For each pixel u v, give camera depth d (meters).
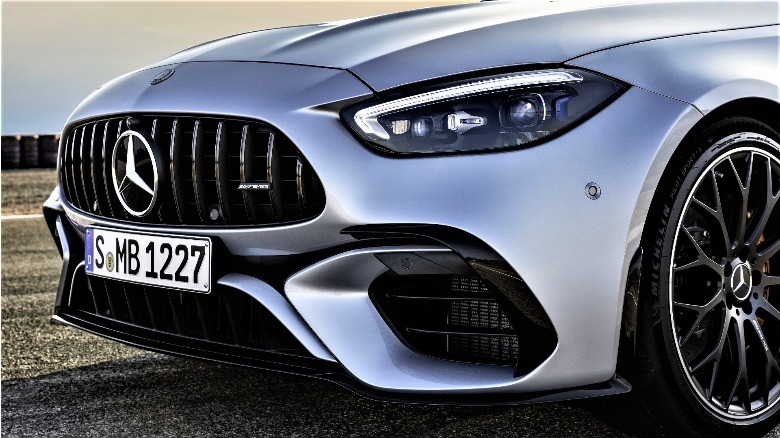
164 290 2.25
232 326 2.12
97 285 2.45
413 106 1.93
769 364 2.21
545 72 1.93
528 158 1.87
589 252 1.88
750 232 2.22
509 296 1.86
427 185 1.88
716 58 2.12
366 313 1.98
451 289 2.03
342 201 1.92
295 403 2.45
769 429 2.22
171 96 2.20
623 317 1.94
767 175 2.22
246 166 2.06
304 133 1.97
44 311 3.75
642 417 2.06
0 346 3.15
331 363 2.02
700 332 2.16
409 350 2.01
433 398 1.94
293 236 2.00
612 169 1.90
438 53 2.03
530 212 1.85
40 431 2.26
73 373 2.79
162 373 2.78
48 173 14.53
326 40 2.30
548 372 1.90
